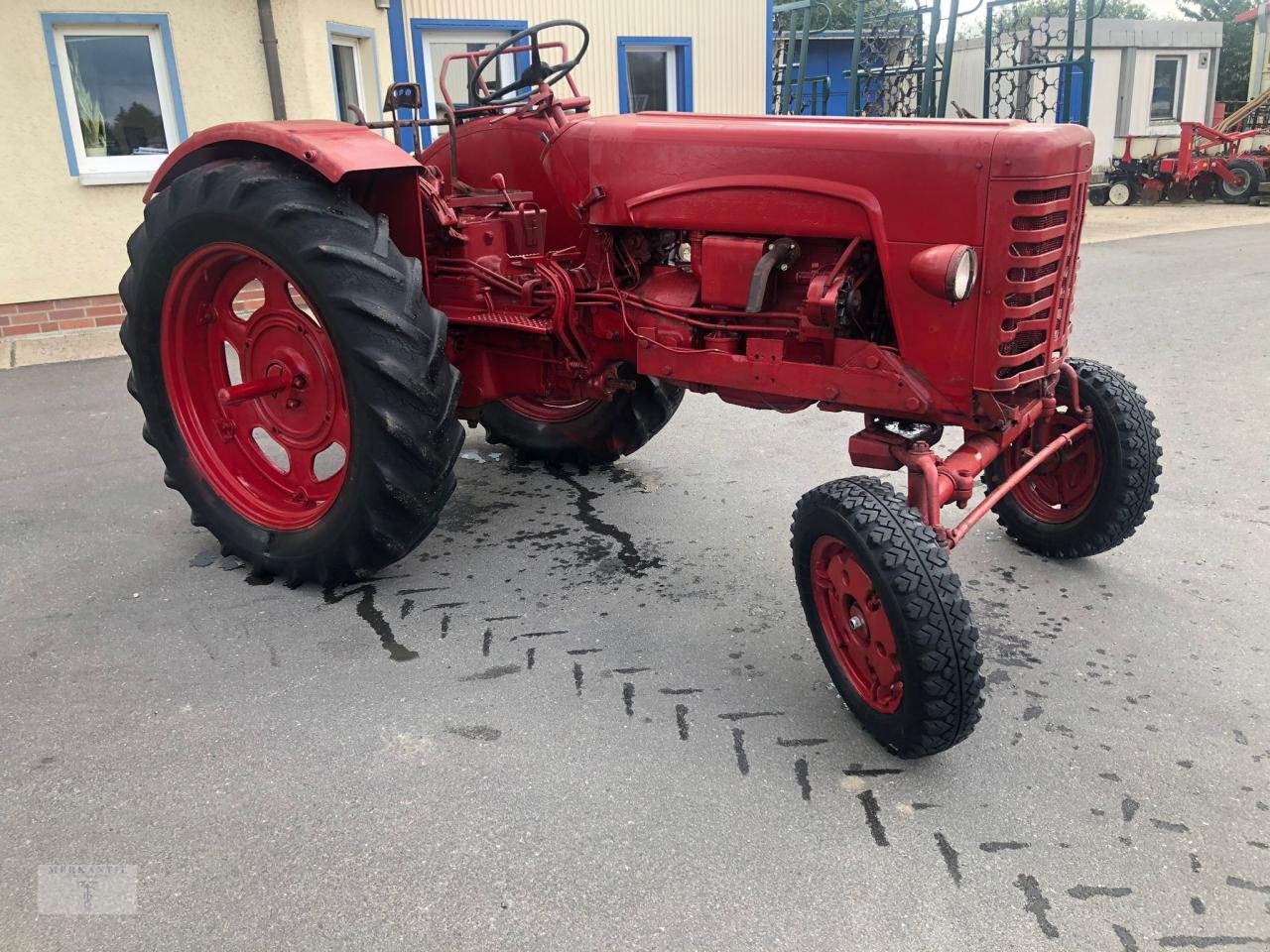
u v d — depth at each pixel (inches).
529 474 176.9
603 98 400.8
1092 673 111.2
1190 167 653.3
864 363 106.3
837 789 92.4
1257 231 497.4
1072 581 132.9
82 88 269.9
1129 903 78.7
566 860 83.7
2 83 255.4
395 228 130.1
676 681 110.3
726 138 111.3
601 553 143.3
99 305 280.8
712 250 113.3
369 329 114.0
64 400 222.5
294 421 135.3
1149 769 95.0
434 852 84.7
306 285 116.9
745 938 75.5
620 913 78.0
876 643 94.1
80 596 131.1
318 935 76.2
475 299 136.3
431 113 366.3
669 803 90.6
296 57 291.0
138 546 146.8
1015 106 567.5
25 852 85.0
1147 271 375.9
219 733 101.2
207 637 120.5
